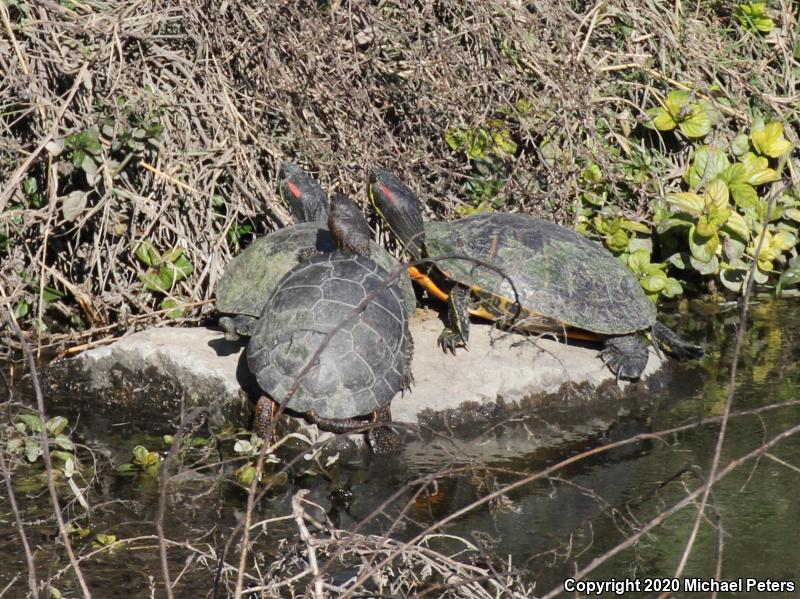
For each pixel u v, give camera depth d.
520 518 6.46
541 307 8.67
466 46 11.48
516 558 5.93
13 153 9.88
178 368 8.50
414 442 7.82
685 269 11.72
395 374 7.61
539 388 8.55
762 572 5.71
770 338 10.12
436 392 8.29
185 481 7.08
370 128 10.51
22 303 9.85
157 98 9.91
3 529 6.27
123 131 9.64
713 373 9.24
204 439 7.89
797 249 12.28
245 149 10.27
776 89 13.38
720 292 11.73
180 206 10.27
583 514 6.50
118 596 5.50
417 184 10.55
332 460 7.30
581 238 9.37
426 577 5.77
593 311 8.75
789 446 7.50
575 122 11.22
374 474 7.23
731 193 11.62
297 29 10.83
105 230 9.74
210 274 9.87
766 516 6.40
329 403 7.34
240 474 7.14
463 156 11.38
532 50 11.09
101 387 8.80
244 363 8.48
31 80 9.77
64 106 9.67
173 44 10.59
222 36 10.45
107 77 9.89
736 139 12.16
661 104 12.16
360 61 10.84
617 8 12.26
